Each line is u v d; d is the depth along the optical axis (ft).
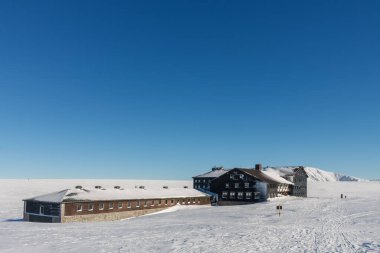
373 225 141.69
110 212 223.51
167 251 81.97
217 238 101.86
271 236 106.11
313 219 169.99
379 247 85.15
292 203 278.05
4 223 173.06
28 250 85.15
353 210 215.31
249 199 321.11
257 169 364.38
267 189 315.17
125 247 87.51
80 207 206.69
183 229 126.82
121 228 133.08
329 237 104.17
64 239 102.01
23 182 648.79
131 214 238.27
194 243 92.94
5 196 377.91
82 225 150.92
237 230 122.42
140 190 269.23
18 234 114.93
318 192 515.09
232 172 333.83
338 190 573.74
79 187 233.55
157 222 161.79
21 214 242.17
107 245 90.68
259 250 82.89
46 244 93.25
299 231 119.24
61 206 197.36
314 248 85.20
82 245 91.15
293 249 83.97
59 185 593.83
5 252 83.10
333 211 210.79
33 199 209.97
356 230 123.13
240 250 82.94
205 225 142.10
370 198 342.03
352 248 84.48
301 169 407.03
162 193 277.85
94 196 219.41
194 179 410.11
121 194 240.12
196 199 304.09
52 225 153.99
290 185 375.04
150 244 91.76
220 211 227.40
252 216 190.90
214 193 335.26
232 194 330.75
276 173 387.96
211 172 416.67
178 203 283.38
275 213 205.57
